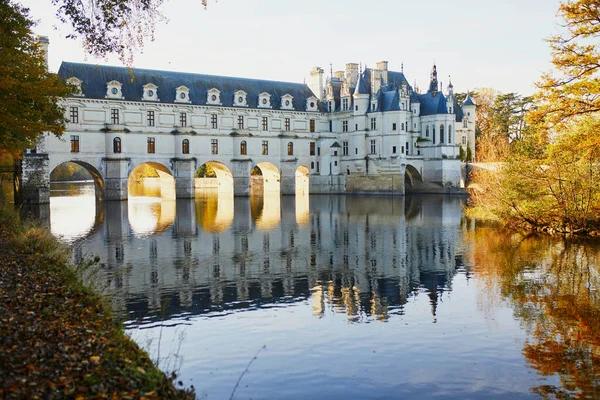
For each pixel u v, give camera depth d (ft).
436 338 61.57
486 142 267.59
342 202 280.92
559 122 102.22
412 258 110.93
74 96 272.31
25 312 48.57
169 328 64.90
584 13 96.07
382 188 349.41
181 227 163.84
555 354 56.54
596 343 59.57
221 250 120.98
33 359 37.60
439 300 77.87
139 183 573.33
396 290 84.12
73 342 42.06
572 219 137.49
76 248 122.31
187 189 303.48
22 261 71.97
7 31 104.17
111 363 38.73
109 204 258.16
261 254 116.06
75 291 59.16
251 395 47.34
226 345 59.16
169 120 305.32
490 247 122.62
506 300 77.25
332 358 55.77
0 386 32.60
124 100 287.89
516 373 51.98
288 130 355.56
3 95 105.81
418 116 372.17
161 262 106.01
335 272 97.60
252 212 218.18
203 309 73.26
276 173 369.09
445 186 358.43
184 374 51.37
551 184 141.69
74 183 567.59
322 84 386.93
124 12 71.15
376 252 118.73
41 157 249.55
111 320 51.26
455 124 386.52
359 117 355.77
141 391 35.78
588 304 74.59
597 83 94.84
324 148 370.12
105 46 73.05
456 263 104.83
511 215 154.61
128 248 122.72
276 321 67.97
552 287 84.23
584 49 98.32
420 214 207.00
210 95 321.52
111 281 88.94
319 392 48.16
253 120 339.16
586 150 108.37
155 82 307.58
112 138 281.13
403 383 50.03
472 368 53.26
